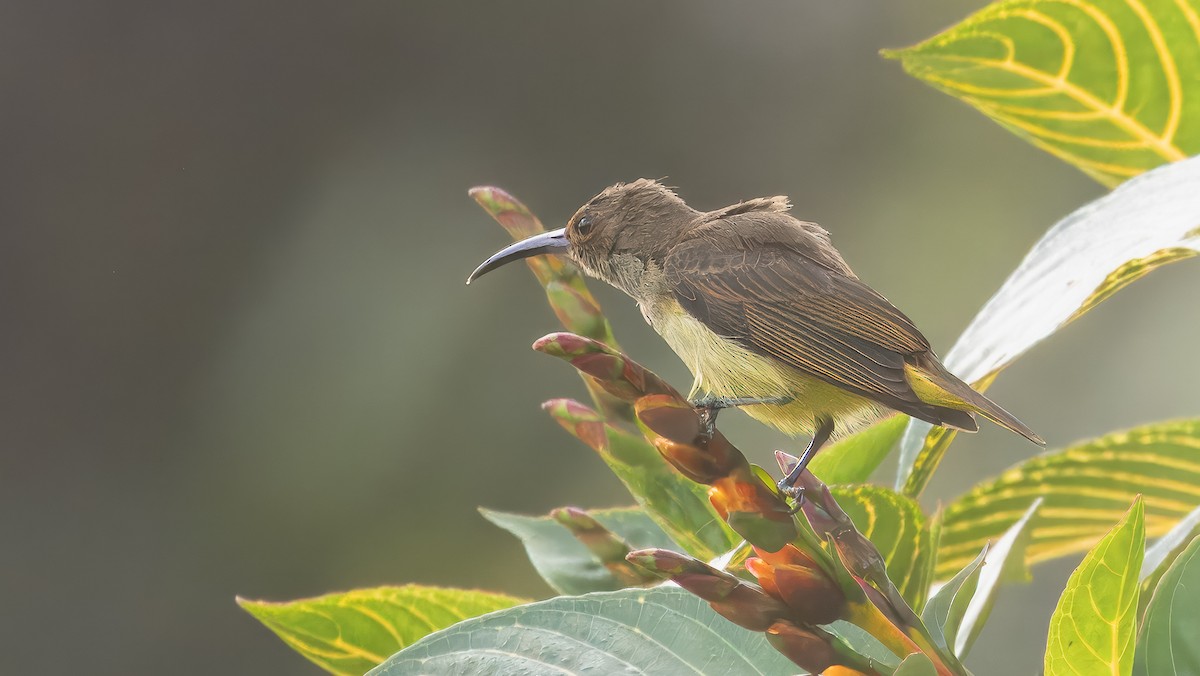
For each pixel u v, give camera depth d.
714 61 17.36
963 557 5.23
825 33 17.25
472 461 14.16
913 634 3.14
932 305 14.85
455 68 17.14
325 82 17.06
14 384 15.80
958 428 4.68
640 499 4.15
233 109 16.84
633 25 17.42
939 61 5.31
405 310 15.09
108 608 14.52
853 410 5.64
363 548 14.03
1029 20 5.14
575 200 16.92
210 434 15.12
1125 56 5.20
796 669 3.43
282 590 14.09
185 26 17.11
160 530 14.76
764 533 3.14
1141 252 4.00
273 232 16.23
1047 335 4.16
